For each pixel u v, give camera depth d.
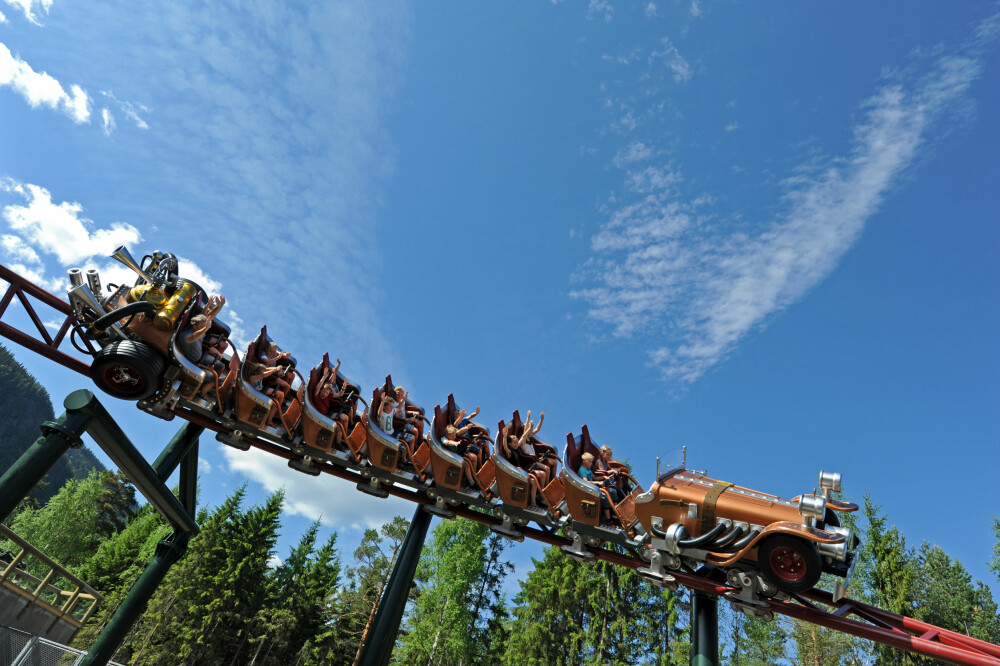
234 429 12.17
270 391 12.20
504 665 38.00
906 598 30.83
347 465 12.20
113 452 10.61
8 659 11.10
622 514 10.22
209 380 11.49
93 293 10.45
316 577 50.19
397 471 12.09
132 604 11.84
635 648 35.53
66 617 15.05
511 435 11.63
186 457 13.41
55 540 62.00
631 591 37.06
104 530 71.06
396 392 12.80
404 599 11.70
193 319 11.12
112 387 10.83
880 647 30.97
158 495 11.85
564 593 38.38
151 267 10.77
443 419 12.15
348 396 13.10
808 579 8.32
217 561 47.09
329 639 46.66
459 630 35.31
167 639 43.53
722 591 9.52
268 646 45.22
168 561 12.66
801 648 35.75
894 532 34.75
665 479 9.86
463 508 12.16
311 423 11.91
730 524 9.11
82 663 11.24
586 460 11.07
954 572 45.38
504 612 41.19
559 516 11.11
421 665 36.25
